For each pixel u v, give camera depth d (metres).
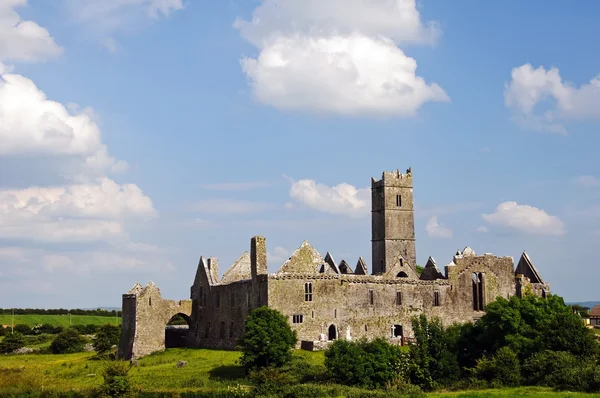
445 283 139.50
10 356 160.75
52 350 168.12
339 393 92.69
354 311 130.38
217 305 139.62
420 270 174.12
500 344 106.88
